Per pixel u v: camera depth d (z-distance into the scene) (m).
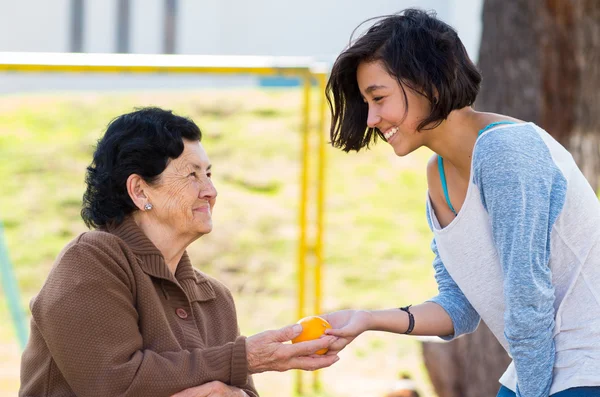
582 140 6.87
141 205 3.76
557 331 3.25
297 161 15.10
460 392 7.33
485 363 7.12
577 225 3.19
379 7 18.66
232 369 3.56
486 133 3.21
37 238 12.80
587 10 6.77
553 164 3.18
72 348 3.47
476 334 7.16
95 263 3.57
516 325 3.13
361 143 3.62
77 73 7.72
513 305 3.12
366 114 3.58
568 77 6.84
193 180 3.80
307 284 12.05
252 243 12.86
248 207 13.70
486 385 7.12
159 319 3.67
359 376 9.70
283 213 13.69
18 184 14.07
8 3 16.64
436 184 3.64
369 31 3.39
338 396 9.09
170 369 3.51
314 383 9.38
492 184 3.14
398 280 12.43
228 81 18.36
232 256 12.53
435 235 3.55
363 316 3.76
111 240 3.68
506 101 6.96
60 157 14.88
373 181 15.27
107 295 3.53
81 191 14.02
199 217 3.81
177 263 3.94
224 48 18.16
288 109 16.84
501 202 3.11
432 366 7.51
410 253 13.18
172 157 3.76
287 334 3.62
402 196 14.91
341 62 3.43
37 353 3.64
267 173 14.67
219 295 4.12
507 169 3.11
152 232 3.82
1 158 14.77
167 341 3.65
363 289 12.12
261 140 15.59
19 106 16.81
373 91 3.37
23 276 11.91
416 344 10.60
